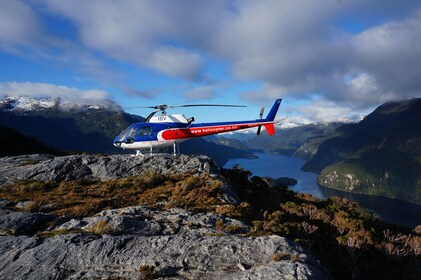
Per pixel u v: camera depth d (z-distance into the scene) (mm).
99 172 27297
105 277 10180
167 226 14969
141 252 11430
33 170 27422
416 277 22500
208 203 20703
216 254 11109
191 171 27875
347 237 23734
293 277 9039
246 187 33875
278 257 10586
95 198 21219
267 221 19750
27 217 15336
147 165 28578
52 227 15000
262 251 11219
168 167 28547
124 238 12352
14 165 31375
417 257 25234
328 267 19234
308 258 10836
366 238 25016
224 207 19719
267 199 31469
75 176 26719
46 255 11414
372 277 21875
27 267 10758
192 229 14781
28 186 23906
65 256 11328
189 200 20859
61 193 22453
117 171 27438
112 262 10945
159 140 26875
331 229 25844
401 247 27703
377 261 23938
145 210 17516
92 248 11688
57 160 28938
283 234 18266
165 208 18766
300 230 21031
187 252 11289
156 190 23062
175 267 10453
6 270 10664
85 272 10484
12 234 13906
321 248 21328
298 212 27359
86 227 14547
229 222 16922
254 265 10430
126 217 15258
